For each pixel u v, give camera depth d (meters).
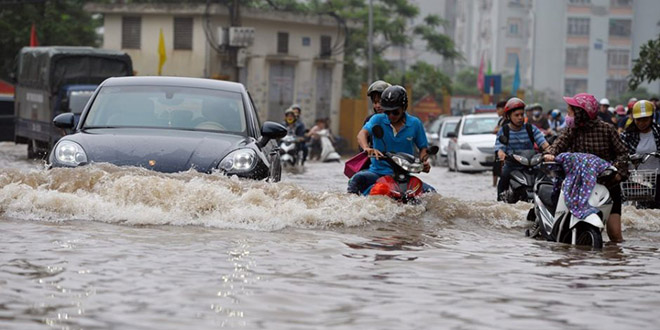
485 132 33.34
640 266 8.36
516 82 71.94
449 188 22.45
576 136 10.85
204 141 11.62
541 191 10.77
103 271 6.85
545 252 9.20
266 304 5.93
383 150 11.60
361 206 10.67
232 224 9.79
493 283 7.00
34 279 6.48
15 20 56.56
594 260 8.72
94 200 9.98
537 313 5.91
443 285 6.83
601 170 10.23
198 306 5.80
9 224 9.23
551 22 134.75
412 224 10.80
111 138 11.59
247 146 11.70
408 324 5.49
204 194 10.12
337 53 62.56
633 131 13.40
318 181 21.03
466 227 10.98
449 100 72.81
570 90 135.12
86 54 33.81
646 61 29.25
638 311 6.09
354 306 5.96
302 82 60.81
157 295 6.08
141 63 57.03
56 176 10.52
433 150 11.58
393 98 11.43
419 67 75.25
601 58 134.00
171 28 56.03
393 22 73.50
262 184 10.73
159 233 8.98
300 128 31.03
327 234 9.58
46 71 33.53
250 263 7.46
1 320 5.29
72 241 8.23
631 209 12.58
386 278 7.04
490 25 146.25
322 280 6.84
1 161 30.03
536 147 15.18
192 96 12.96
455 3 161.88
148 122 12.41
